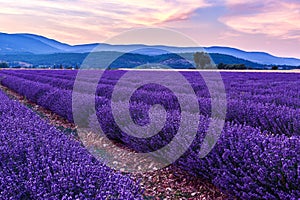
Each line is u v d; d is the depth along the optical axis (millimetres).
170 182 4059
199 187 3836
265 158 3047
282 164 2848
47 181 2188
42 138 3408
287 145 3197
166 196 3676
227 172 3273
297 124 4965
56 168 2449
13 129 3801
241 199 3223
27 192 2113
